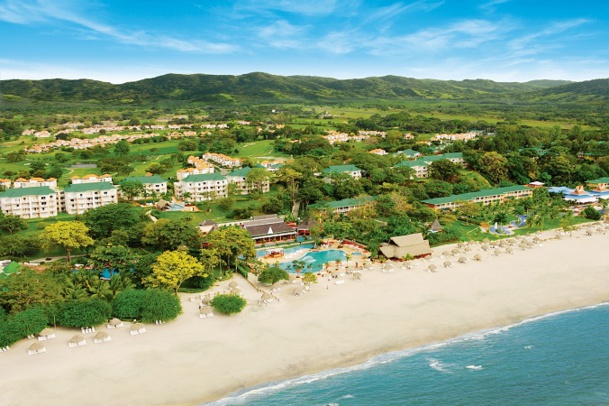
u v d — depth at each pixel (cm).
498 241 17900
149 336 10894
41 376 9325
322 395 9000
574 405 8775
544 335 11244
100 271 14225
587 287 13875
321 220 19975
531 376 9644
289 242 18662
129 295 11794
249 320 11669
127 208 18588
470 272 14988
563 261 15950
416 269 15275
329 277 14412
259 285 13900
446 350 10600
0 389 8900
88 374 9412
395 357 10294
